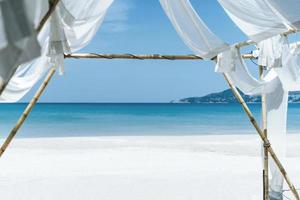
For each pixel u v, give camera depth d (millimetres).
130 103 72875
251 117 4555
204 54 3818
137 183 7488
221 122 33062
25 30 1766
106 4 3441
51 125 31062
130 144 14984
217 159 10750
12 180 7738
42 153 12055
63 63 3586
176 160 10648
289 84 4578
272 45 4133
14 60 1797
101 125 31406
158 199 6234
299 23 3002
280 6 2939
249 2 3309
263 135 4578
